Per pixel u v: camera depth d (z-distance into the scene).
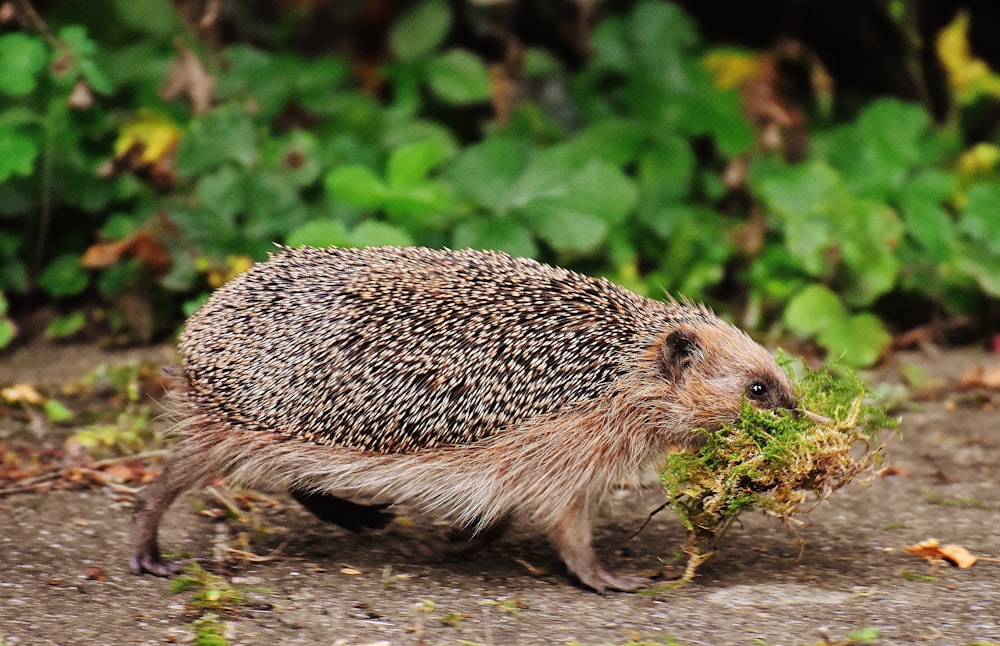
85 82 12.77
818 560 7.88
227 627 6.49
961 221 13.65
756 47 17.72
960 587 7.26
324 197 13.60
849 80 17.62
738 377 7.65
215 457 7.61
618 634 6.52
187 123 14.14
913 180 14.34
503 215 13.03
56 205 13.76
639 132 14.54
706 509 7.19
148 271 13.03
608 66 15.49
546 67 15.51
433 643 6.34
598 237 12.82
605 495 7.87
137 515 7.50
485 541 8.08
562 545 7.53
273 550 7.97
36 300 13.79
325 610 6.84
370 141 14.47
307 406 7.43
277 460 7.59
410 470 7.54
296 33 16.14
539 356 7.51
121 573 7.39
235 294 7.68
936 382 12.26
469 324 7.49
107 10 14.98
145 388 11.62
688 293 13.68
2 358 12.68
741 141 14.52
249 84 14.41
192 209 13.05
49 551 7.69
